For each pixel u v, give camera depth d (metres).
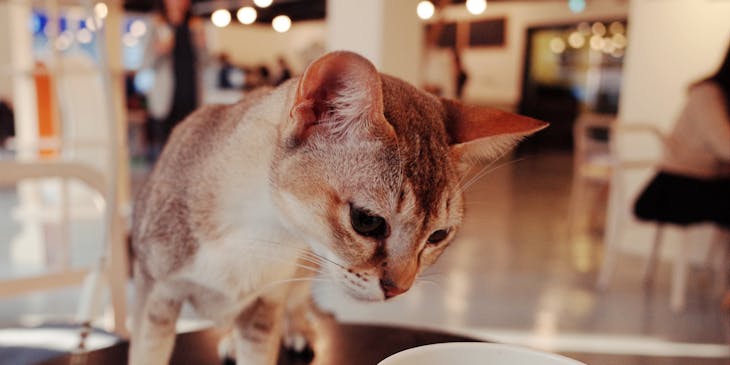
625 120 4.11
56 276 1.19
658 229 3.21
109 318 1.68
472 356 0.44
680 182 2.78
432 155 0.71
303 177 0.68
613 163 3.12
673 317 2.68
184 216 0.68
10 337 1.23
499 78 9.70
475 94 9.91
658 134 3.03
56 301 2.63
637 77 4.02
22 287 1.14
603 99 8.98
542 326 2.52
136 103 7.14
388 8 3.11
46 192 4.86
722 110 2.69
